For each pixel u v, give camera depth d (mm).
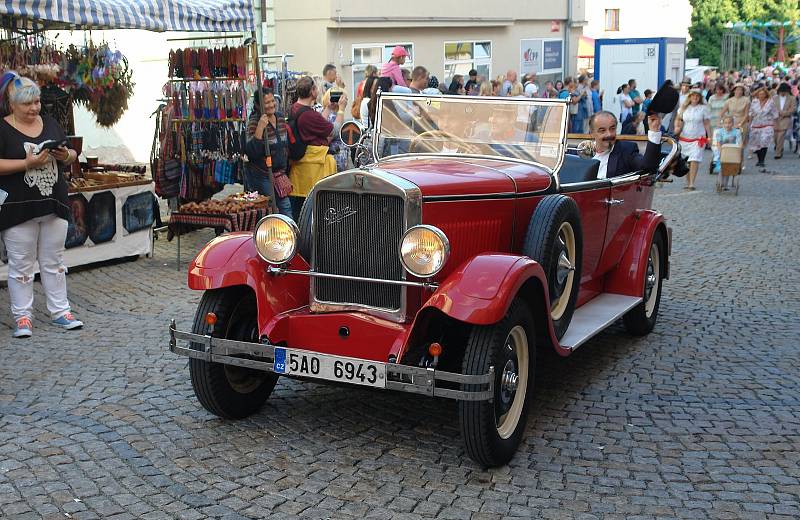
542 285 4738
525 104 5773
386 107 6094
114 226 9453
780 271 9508
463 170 5238
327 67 15070
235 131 10172
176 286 8570
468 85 20391
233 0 9523
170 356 6367
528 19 26094
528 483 4414
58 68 9469
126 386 5723
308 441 4895
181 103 10336
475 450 4449
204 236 11219
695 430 5133
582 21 28828
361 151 6176
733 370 6258
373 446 4844
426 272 4445
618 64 26656
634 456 4758
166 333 6949
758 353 6660
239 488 4301
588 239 6105
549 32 27422
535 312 4930
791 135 24172
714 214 13422
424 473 4516
